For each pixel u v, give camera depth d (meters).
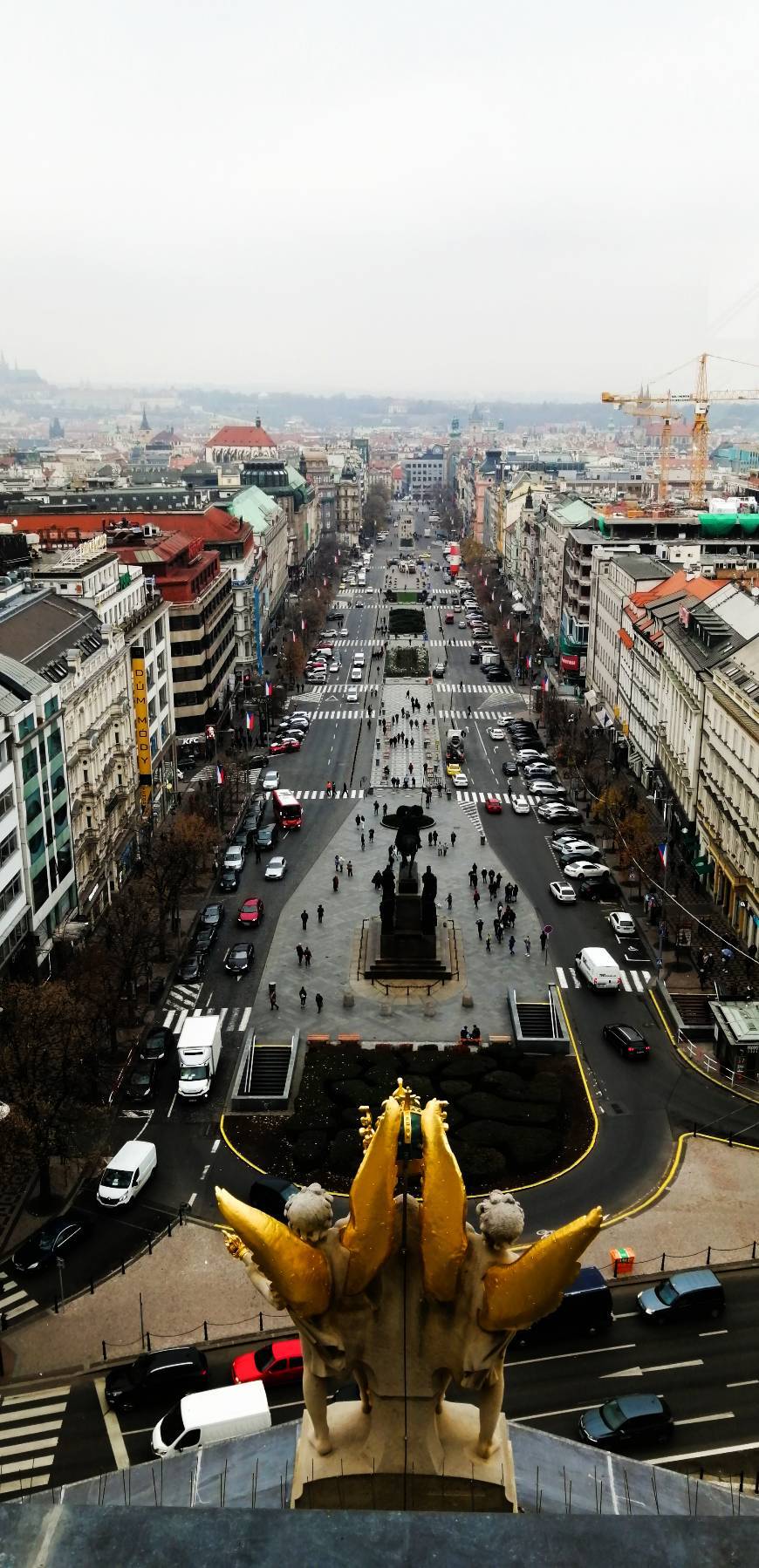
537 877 143.75
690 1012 109.06
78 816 127.06
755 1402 62.88
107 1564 9.45
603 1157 86.75
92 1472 59.16
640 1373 65.25
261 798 176.88
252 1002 111.69
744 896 123.38
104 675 141.38
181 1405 60.28
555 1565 9.54
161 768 171.12
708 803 140.12
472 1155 85.12
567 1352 67.06
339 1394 48.97
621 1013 109.44
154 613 168.62
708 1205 81.06
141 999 112.12
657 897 133.88
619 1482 26.67
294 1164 86.25
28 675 113.56
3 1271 75.62
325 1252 18.75
